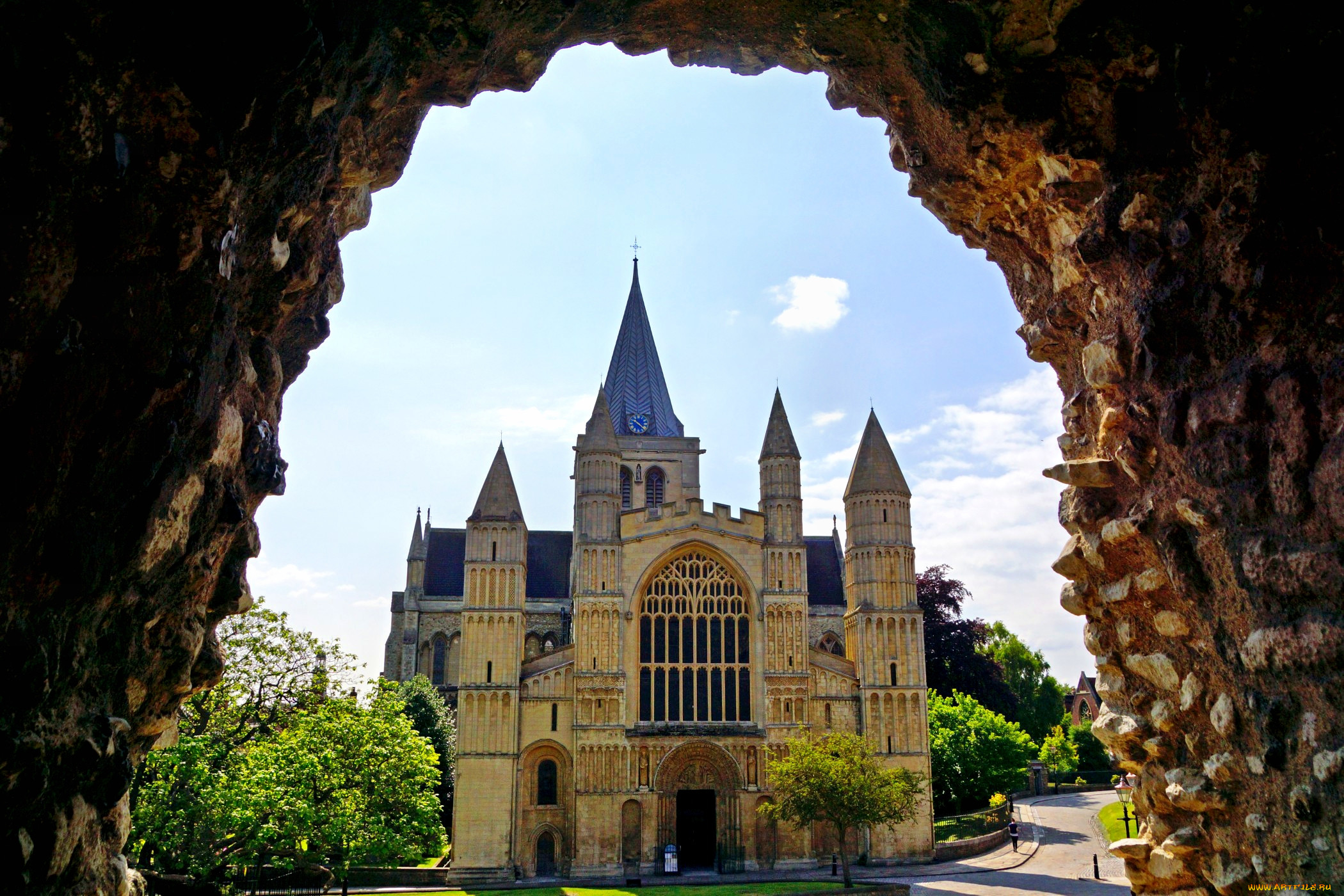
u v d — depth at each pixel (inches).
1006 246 589.3
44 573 324.2
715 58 611.2
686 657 2721.5
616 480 2773.1
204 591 442.0
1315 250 370.0
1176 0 403.9
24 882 329.1
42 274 303.4
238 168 371.2
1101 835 2691.9
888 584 2753.4
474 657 2581.2
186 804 1211.9
